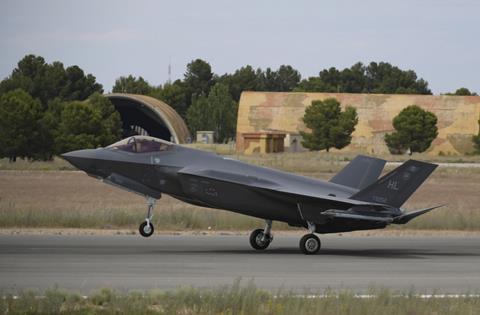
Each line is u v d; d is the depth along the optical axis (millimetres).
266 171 85625
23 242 83312
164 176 82625
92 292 52312
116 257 72250
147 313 45625
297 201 81250
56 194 153125
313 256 78812
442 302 50906
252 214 82500
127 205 134500
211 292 50344
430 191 178000
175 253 76938
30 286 55094
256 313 46312
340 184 88000
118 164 82062
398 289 57719
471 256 80812
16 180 184750
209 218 105875
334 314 45844
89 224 102250
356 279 62719
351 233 105812
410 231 109750
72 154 82500
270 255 78562
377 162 88562
